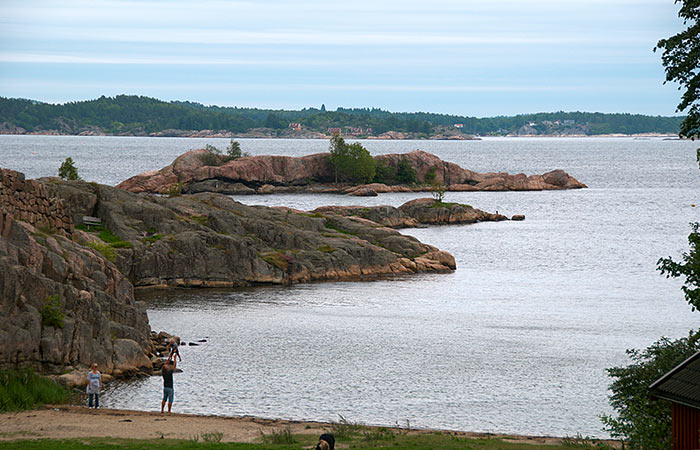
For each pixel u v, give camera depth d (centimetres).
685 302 9662
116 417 4206
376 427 4303
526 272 12250
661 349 4241
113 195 11225
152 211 10925
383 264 11831
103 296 6069
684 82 4072
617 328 8050
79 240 8725
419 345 7150
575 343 7325
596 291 10488
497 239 16475
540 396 5562
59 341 5122
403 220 18688
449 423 4884
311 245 11781
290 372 6078
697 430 2933
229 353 6656
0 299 4862
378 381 5888
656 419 3428
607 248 15150
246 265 10512
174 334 7356
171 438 3647
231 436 3775
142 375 5775
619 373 4212
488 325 8144
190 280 10125
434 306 9225
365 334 7575
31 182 6362
